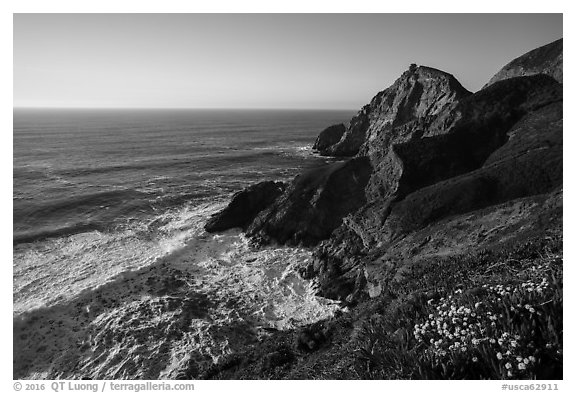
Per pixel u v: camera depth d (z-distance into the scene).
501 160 30.50
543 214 16.31
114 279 24.11
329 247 27.98
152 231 34.34
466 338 6.43
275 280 25.52
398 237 24.36
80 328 19.14
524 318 6.16
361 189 36.72
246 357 15.45
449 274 12.70
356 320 14.09
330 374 9.30
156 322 19.70
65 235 32.91
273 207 35.22
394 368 7.04
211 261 28.41
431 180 32.44
